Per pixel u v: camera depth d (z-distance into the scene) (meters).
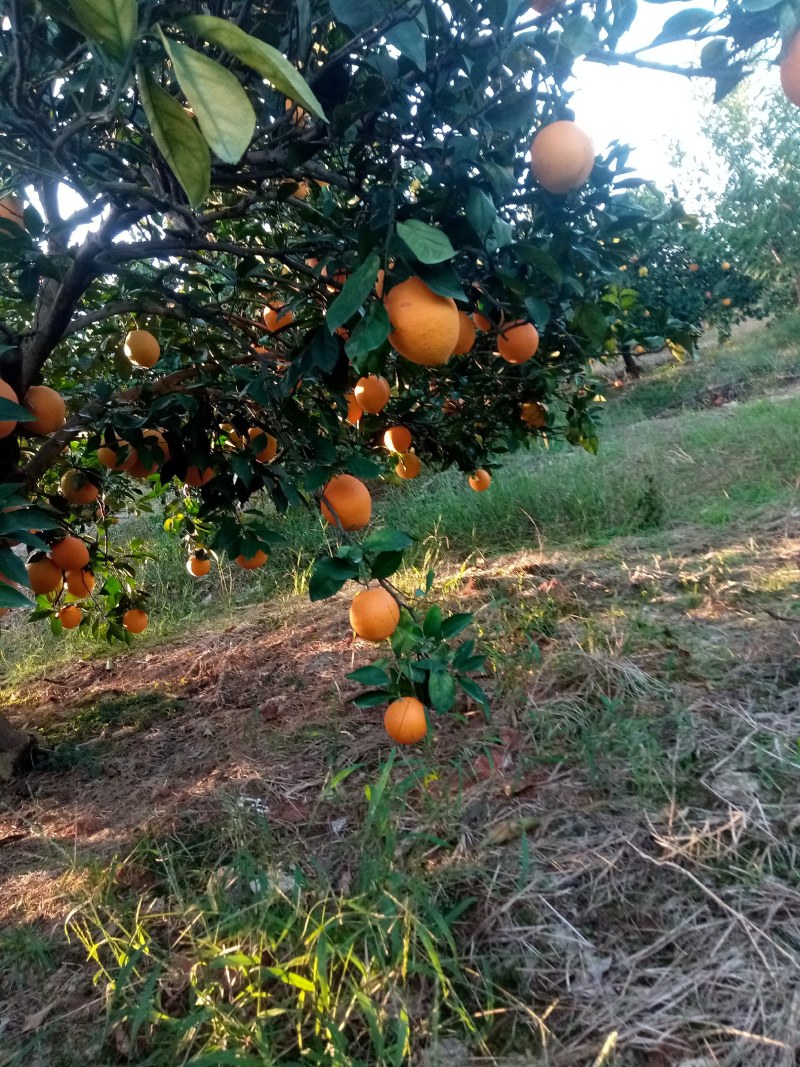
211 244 2.22
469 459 3.58
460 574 4.96
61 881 2.48
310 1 1.78
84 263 2.28
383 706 3.40
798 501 5.33
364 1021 1.75
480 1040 1.66
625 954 1.86
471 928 2.01
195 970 1.87
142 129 2.02
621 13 1.65
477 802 2.48
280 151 1.97
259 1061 1.60
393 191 1.50
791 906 1.89
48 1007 1.98
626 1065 1.60
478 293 1.91
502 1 1.45
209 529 4.02
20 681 5.23
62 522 2.89
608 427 9.56
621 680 3.00
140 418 2.58
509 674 3.27
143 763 3.40
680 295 12.84
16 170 2.06
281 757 3.11
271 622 5.27
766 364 11.41
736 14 1.41
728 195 12.75
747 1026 1.62
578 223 2.01
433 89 1.59
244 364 2.85
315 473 2.04
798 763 2.35
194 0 1.74
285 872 2.30
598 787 2.47
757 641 3.22
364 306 1.60
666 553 4.82
